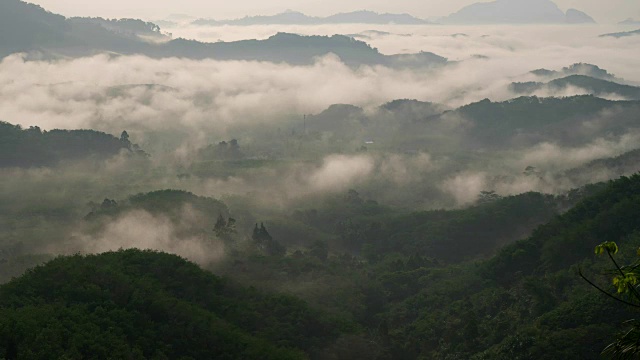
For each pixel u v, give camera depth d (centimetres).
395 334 9606
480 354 8281
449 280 11856
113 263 8894
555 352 7481
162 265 9169
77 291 7688
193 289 8856
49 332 6362
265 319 8781
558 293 9600
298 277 11819
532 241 11869
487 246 15238
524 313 9362
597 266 9669
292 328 8688
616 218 10938
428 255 14975
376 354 8788
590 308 8144
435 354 8988
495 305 10081
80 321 6944
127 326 7188
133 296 7875
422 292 11538
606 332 7544
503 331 8962
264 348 7512
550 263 10825
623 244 10200
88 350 6419
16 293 7700
